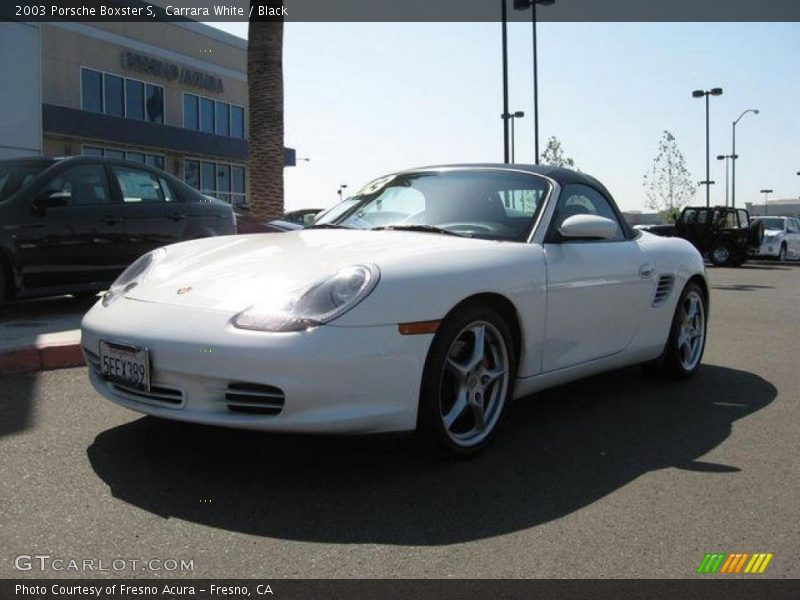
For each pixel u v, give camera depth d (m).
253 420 2.89
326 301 2.96
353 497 2.99
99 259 6.56
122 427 3.74
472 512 2.89
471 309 3.33
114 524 2.69
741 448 3.76
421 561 2.49
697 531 2.78
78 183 6.54
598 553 2.58
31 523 2.68
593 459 3.54
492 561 2.51
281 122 10.70
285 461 3.35
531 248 3.77
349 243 3.61
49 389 4.40
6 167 6.67
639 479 3.30
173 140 28.45
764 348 6.72
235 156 31.94
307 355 2.84
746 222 24.03
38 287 6.19
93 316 3.45
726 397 4.81
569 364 4.01
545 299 3.73
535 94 23.09
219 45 32.59
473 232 3.92
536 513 2.90
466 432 3.50
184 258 3.72
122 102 27.95
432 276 3.18
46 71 25.05
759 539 2.72
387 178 4.78
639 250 4.60
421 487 3.11
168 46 29.88
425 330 3.09
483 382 3.48
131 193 6.95
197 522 2.73
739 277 17.83
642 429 4.05
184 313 3.09
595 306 4.11
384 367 2.99
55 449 3.42
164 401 3.09
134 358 3.11
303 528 2.71
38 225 6.12
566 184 4.29
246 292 3.12
